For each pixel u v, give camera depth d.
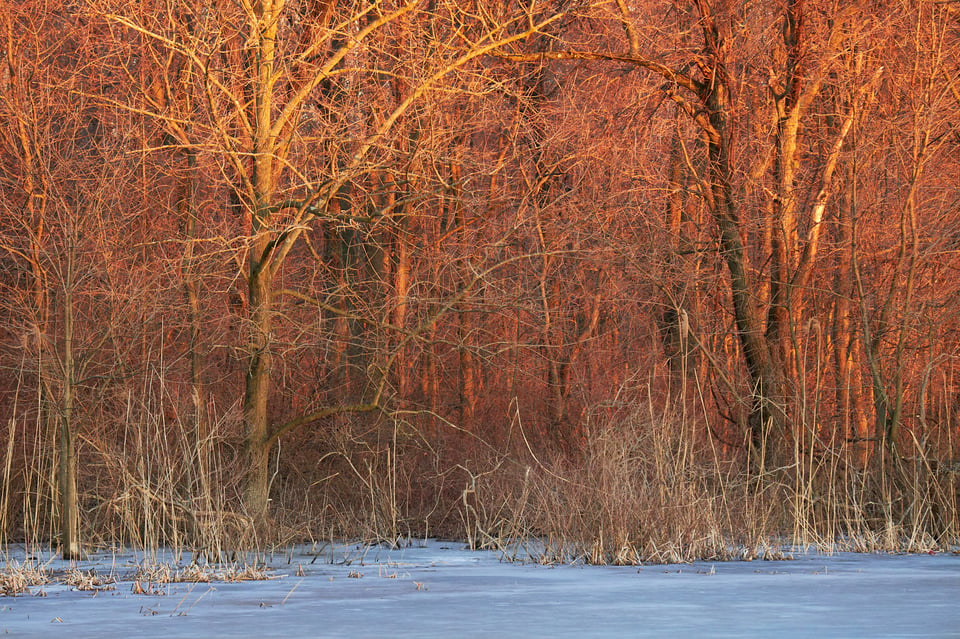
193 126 42.00
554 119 53.09
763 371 49.72
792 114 50.03
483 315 54.56
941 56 45.91
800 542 39.44
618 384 52.16
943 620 22.58
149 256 47.22
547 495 38.34
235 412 41.94
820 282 54.53
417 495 47.06
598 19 49.25
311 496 46.81
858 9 48.53
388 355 45.81
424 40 43.88
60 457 38.56
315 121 45.59
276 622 22.50
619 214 51.97
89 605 25.23
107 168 44.12
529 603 25.20
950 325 49.25
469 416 52.66
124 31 47.66
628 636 20.62
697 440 41.38
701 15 49.19
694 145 60.31
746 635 20.72
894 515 42.22
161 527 38.84
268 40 41.22
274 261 42.16
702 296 54.84
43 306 43.88
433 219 57.09
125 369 41.22
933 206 50.78
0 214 45.78
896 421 43.69
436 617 23.12
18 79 44.91
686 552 35.06
